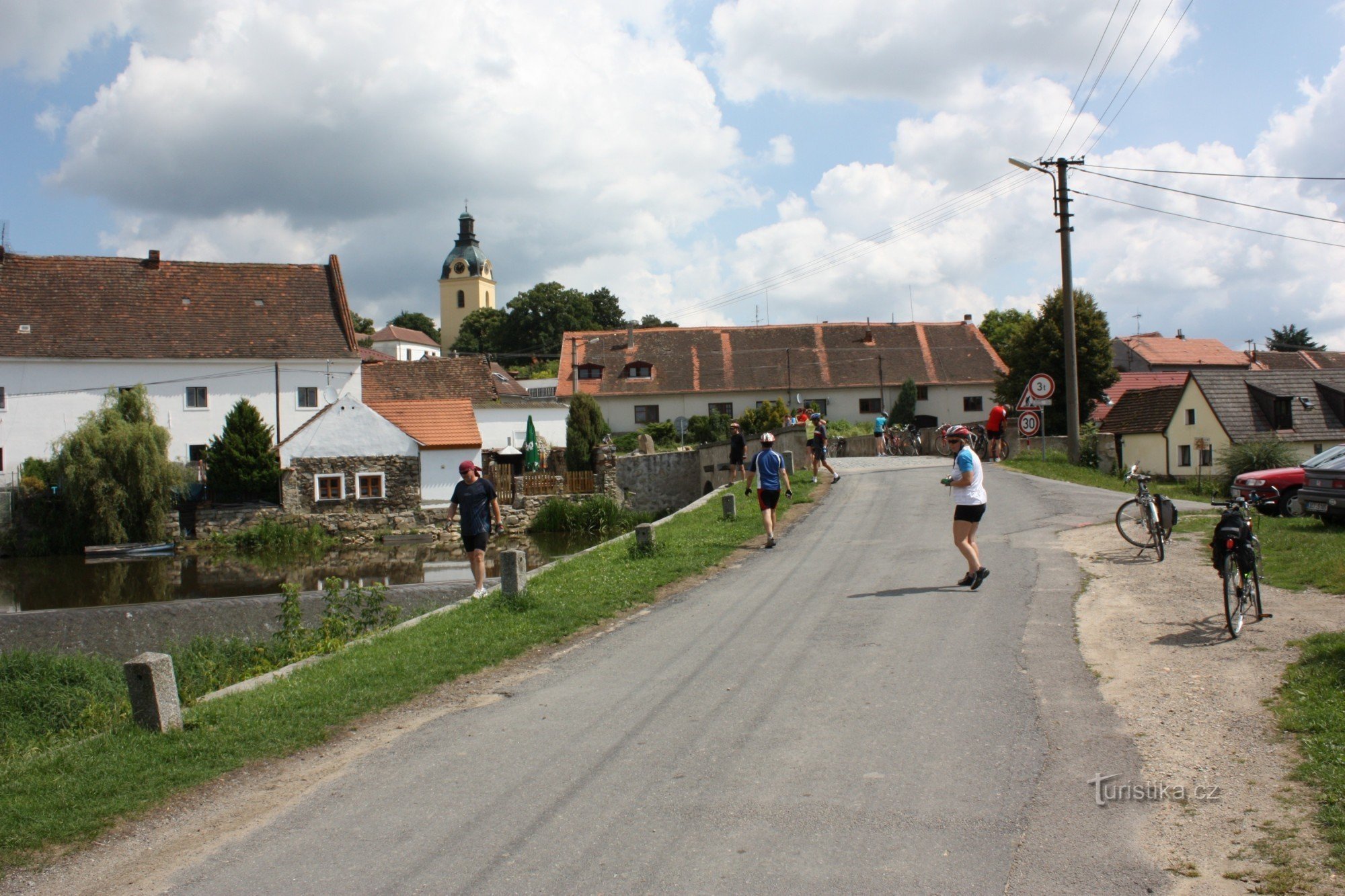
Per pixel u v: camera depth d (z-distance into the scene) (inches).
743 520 733.3
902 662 317.7
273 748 277.4
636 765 241.6
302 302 1971.0
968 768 225.5
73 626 795.4
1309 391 1771.7
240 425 1518.2
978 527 635.5
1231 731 237.1
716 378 2554.1
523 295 4212.6
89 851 215.8
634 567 544.1
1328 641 291.4
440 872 189.9
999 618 370.9
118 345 1784.0
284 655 577.9
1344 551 448.8
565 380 2596.0
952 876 175.0
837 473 1052.5
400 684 336.5
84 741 301.3
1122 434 2017.7
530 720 288.4
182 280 1924.2
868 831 195.2
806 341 2672.2
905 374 2556.6
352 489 1529.3
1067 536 569.9
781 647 350.9
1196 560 469.4
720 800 215.6
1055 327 1898.4
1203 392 1770.4
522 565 469.7
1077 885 169.6
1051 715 258.7
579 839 200.4
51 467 1428.4
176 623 815.7
